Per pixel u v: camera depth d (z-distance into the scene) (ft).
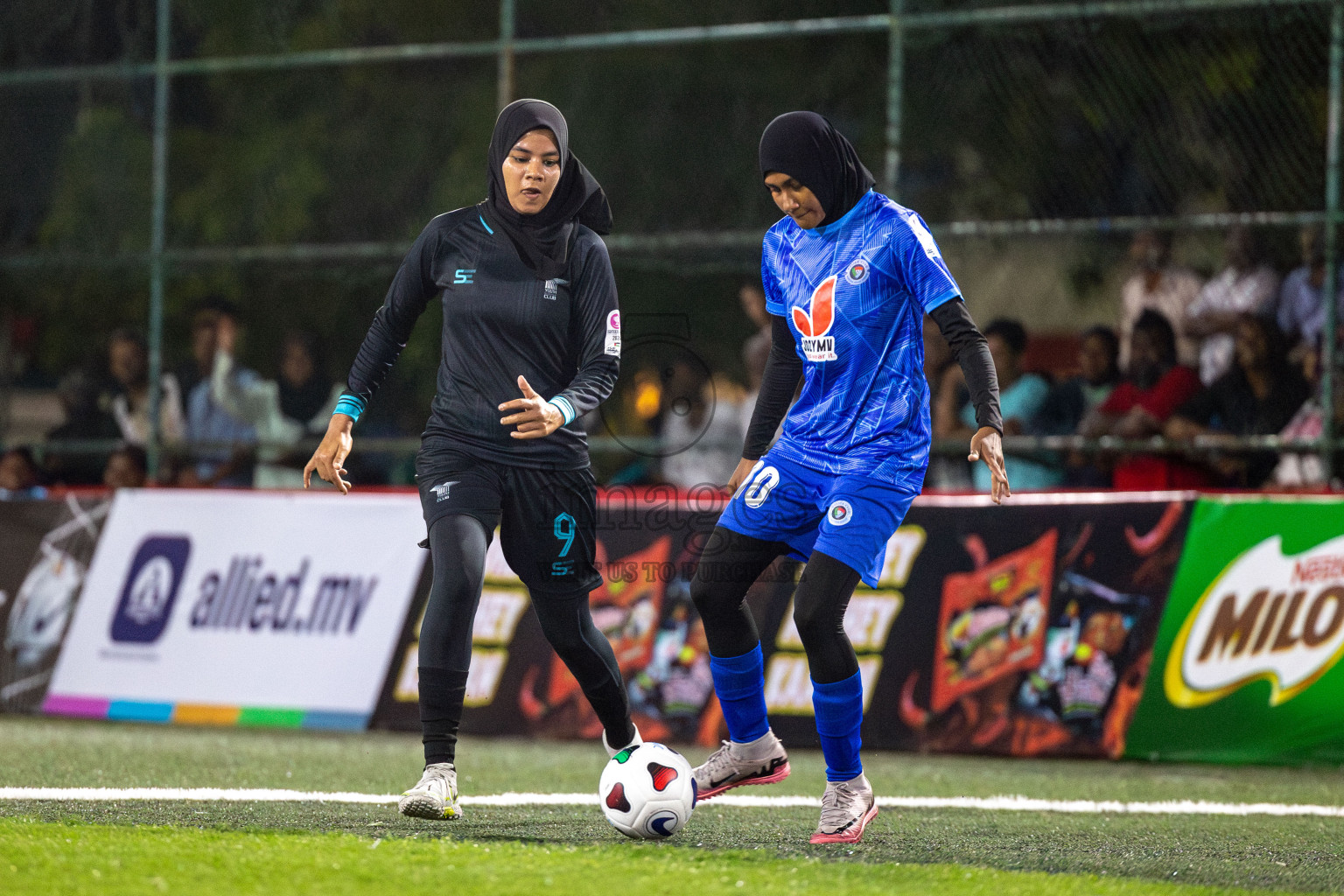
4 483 102.47
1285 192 92.89
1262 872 40.50
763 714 46.96
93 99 114.52
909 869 37.96
